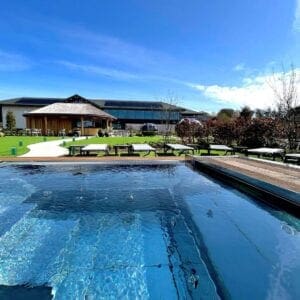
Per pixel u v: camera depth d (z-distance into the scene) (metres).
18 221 5.05
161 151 15.20
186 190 7.34
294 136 15.37
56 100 51.84
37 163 11.04
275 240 4.28
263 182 6.00
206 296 2.93
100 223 5.00
